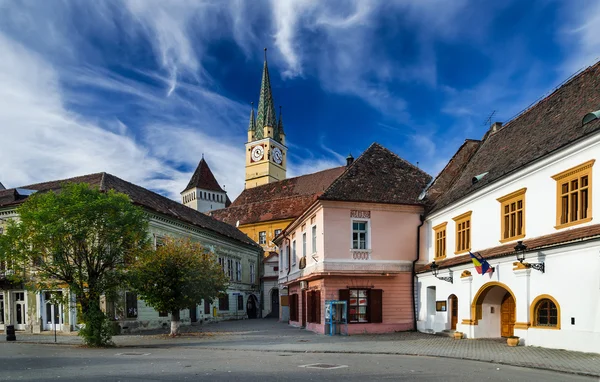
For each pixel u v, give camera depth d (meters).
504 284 16.64
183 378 10.20
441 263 22.27
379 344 17.94
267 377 10.25
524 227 16.83
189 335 25.09
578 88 18.62
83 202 19.36
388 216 24.80
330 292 23.42
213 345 19.22
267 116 114.00
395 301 24.11
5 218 29.83
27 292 29.48
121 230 20.02
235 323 37.28
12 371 11.88
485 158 23.34
